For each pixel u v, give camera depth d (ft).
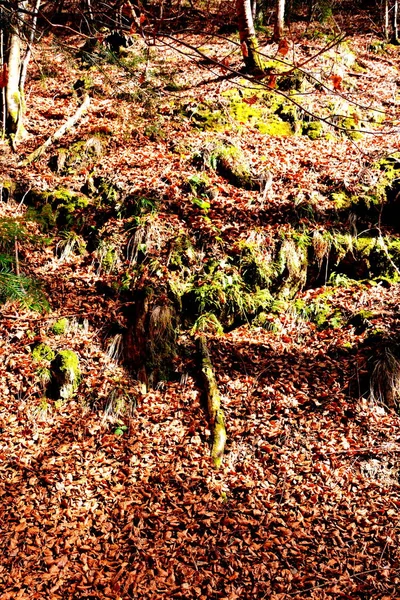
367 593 15.12
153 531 17.06
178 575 15.85
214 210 26.68
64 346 22.31
